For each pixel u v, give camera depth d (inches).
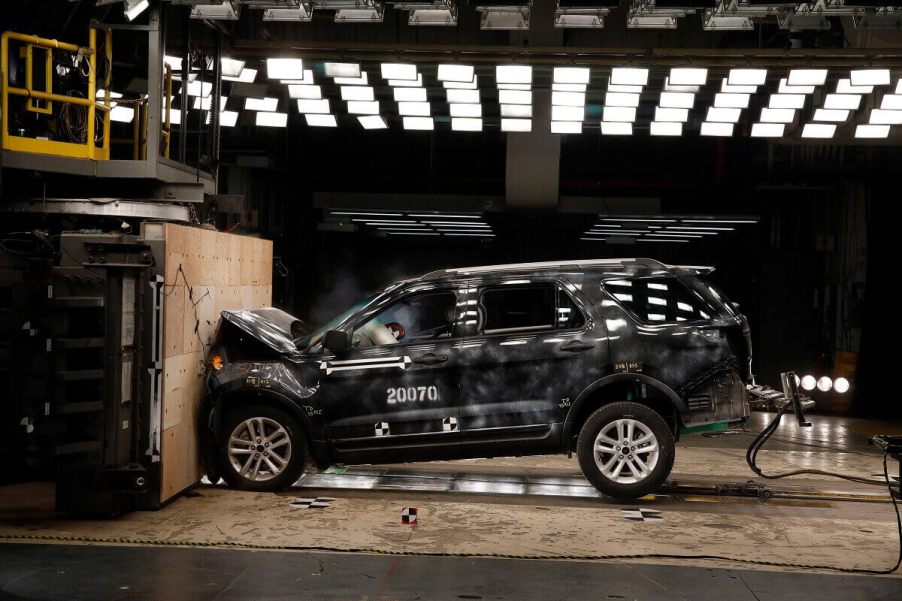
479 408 326.0
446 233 919.7
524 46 473.4
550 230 863.1
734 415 325.1
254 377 327.9
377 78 551.8
